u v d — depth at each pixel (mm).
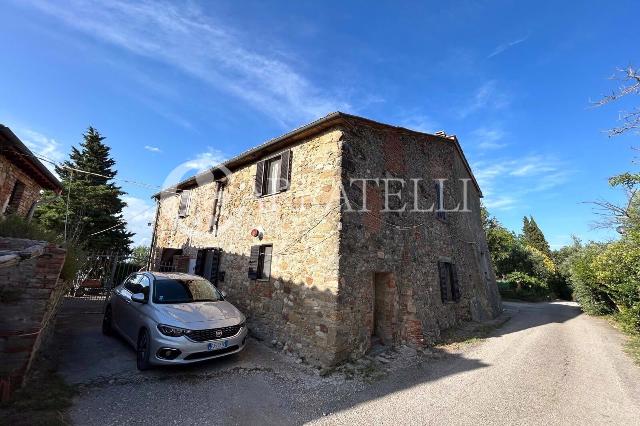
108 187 20109
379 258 7359
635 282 9766
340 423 3777
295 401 4352
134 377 4766
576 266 16219
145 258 13492
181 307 5582
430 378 5504
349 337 6160
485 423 3893
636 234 9961
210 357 5230
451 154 12602
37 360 4754
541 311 16938
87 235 18031
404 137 9438
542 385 5238
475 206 16422
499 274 28406
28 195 9953
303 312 6484
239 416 3828
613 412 4277
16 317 3775
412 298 7914
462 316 11148
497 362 6543
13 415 3287
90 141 21859
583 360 6805
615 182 11039
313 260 6590
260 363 5773
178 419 3660
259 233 8102
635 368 6281
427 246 9641
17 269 3838
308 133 7410
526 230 43438
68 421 3396
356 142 7246
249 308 7844
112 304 6824
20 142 7035
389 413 4090
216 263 9469
